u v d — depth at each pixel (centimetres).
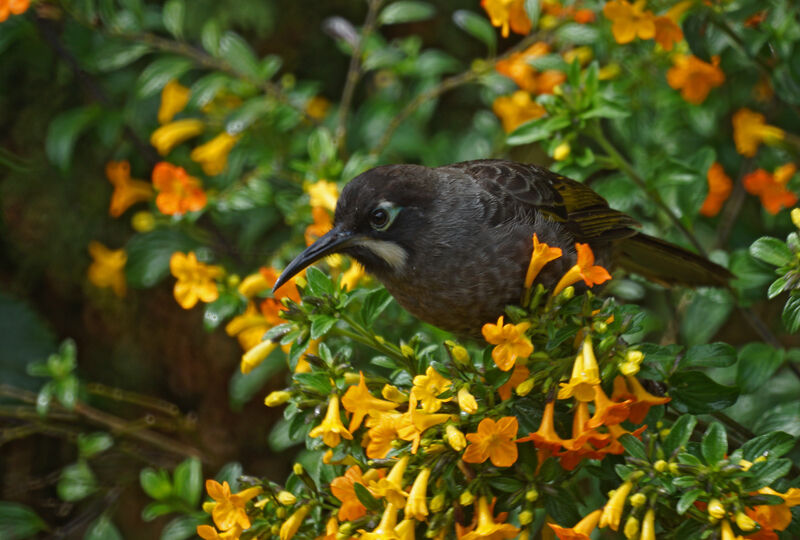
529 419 612
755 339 1173
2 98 1160
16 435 1023
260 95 1056
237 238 1125
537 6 845
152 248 990
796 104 873
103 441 978
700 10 807
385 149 1052
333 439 606
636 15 787
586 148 804
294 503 622
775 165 1012
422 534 624
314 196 877
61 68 1128
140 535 1215
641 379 672
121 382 1227
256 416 1226
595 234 819
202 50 1114
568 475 625
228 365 1217
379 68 1159
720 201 984
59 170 1149
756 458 575
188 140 1194
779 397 914
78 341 1233
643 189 823
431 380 577
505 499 624
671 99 976
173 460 1096
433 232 746
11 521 945
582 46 1028
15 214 1189
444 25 1257
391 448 600
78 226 1197
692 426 577
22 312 1119
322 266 902
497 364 575
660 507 588
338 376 627
